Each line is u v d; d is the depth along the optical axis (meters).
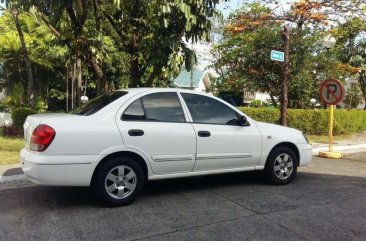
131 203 5.53
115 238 4.31
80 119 5.15
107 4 9.20
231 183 6.83
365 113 17.36
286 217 5.08
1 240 4.23
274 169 6.70
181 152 5.73
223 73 21.94
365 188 6.75
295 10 14.81
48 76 19.78
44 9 8.52
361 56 22.80
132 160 5.40
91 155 5.08
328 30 15.85
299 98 16.92
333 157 10.20
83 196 5.85
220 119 6.24
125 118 5.43
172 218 4.97
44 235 4.37
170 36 8.11
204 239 4.31
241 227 4.69
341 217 5.12
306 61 15.73
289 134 6.91
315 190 6.52
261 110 14.88
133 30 9.52
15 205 5.42
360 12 14.80
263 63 16.41
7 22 18.44
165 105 5.80
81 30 8.38
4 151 9.04
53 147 4.89
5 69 18.56
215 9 8.10
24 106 14.76
